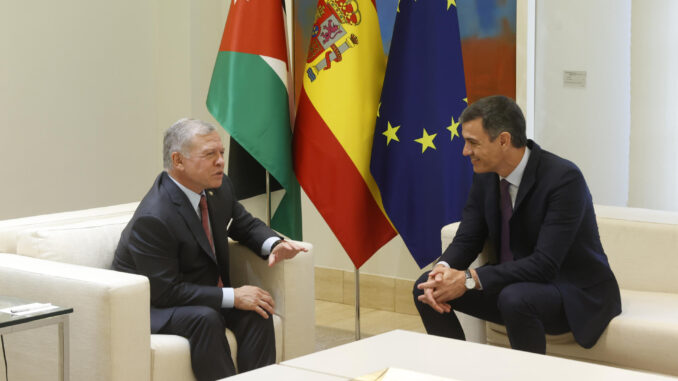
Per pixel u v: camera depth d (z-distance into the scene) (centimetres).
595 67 411
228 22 377
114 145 519
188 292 275
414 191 371
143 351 251
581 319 277
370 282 473
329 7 369
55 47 487
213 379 265
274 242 300
